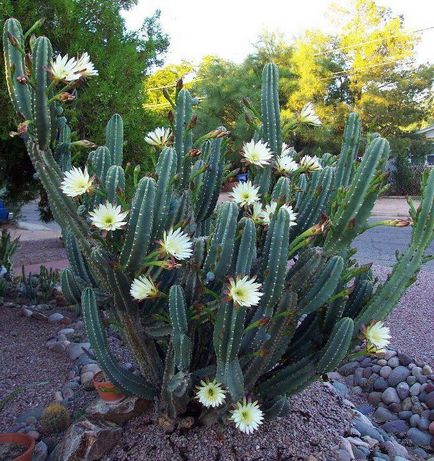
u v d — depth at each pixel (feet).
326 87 68.54
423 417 10.39
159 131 7.50
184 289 6.79
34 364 11.16
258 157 7.23
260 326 6.50
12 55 6.43
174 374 7.17
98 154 7.72
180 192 7.36
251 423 6.66
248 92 62.69
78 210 6.63
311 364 7.30
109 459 7.43
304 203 7.64
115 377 7.26
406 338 14.23
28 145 6.48
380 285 7.55
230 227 6.40
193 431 7.59
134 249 6.33
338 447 7.98
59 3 14.16
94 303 6.99
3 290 15.99
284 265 6.41
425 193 7.15
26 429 8.49
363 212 6.68
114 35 15.76
